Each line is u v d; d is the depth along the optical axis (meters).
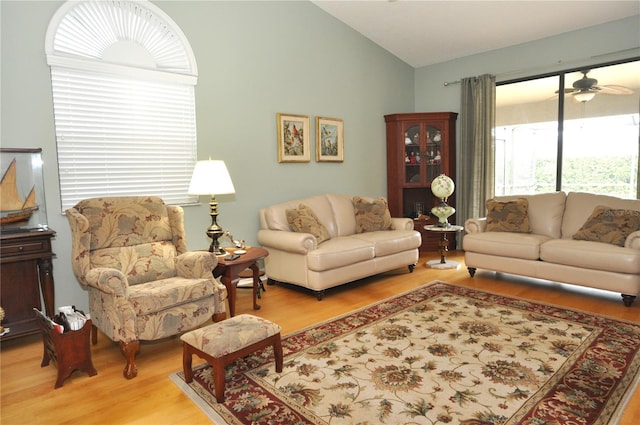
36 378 2.40
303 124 4.85
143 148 3.64
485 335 2.80
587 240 3.73
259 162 4.46
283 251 4.01
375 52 5.73
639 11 4.42
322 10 4.98
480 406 1.96
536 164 5.45
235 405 2.04
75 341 2.34
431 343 2.70
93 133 3.37
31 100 3.06
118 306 2.37
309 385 2.21
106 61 3.37
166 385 2.29
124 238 2.95
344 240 4.17
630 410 1.89
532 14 4.65
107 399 2.15
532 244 3.86
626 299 3.32
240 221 4.34
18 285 2.83
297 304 3.65
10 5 2.94
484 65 5.73
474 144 5.68
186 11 3.81
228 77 4.14
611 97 4.77
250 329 2.22
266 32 4.43
